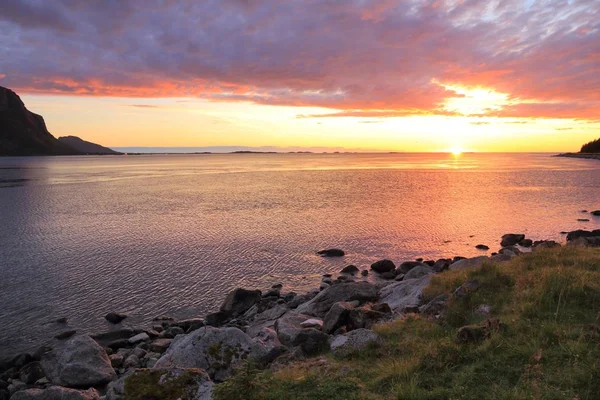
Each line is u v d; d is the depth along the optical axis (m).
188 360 12.93
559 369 8.45
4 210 59.50
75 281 28.77
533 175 138.25
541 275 14.49
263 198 75.69
